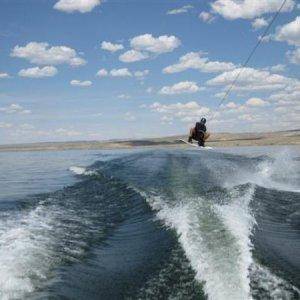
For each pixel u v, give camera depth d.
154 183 15.29
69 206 13.59
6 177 26.31
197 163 20.55
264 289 6.03
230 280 6.25
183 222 9.09
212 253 7.25
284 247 8.09
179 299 6.07
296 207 11.95
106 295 6.44
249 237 8.15
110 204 13.66
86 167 27.22
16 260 7.66
